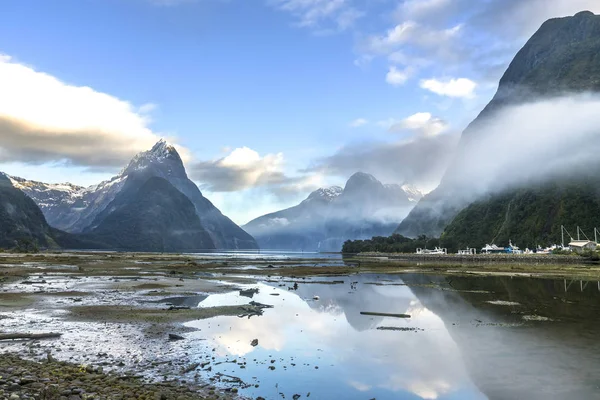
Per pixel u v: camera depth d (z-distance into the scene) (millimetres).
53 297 41062
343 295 48625
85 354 20234
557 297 46281
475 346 23156
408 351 22203
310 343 23906
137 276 71188
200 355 20672
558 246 172000
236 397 15023
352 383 17031
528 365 19516
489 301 42906
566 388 16453
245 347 22641
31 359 18906
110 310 33812
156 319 30281
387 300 43906
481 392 16125
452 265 136000
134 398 13445
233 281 65438
